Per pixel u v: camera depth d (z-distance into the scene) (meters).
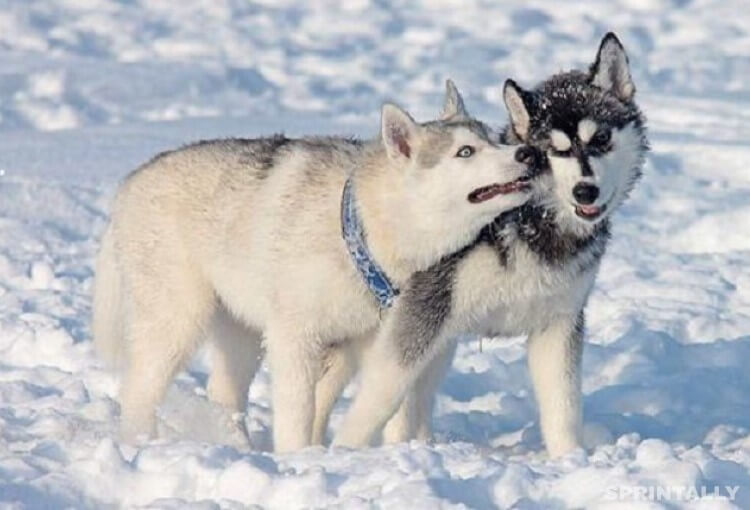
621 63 16.06
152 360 16.91
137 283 16.95
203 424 17.02
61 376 18.80
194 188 16.67
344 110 42.72
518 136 15.92
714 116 40.50
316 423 16.78
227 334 17.48
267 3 60.50
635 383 19.47
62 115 40.38
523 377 19.94
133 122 39.34
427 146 15.36
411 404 16.62
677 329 21.98
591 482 12.72
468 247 15.53
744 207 29.23
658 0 61.94
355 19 58.44
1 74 43.56
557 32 57.31
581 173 15.32
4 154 32.50
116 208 17.38
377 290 15.69
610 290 24.30
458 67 50.34
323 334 15.98
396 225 15.46
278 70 48.12
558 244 15.52
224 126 37.41
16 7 55.69
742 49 54.22
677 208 29.52
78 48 51.66
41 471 14.04
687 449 14.84
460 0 61.69
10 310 21.81
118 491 13.56
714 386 19.11
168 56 51.12
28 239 25.92
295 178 15.99
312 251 15.63
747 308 23.34
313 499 12.87
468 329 16.00
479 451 14.88
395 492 12.50
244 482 13.19
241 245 16.19
